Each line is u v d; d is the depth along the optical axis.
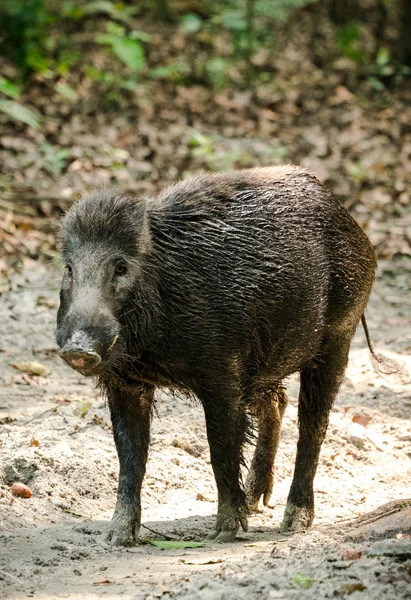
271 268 9.86
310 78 32.84
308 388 10.98
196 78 31.30
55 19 32.06
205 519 10.44
